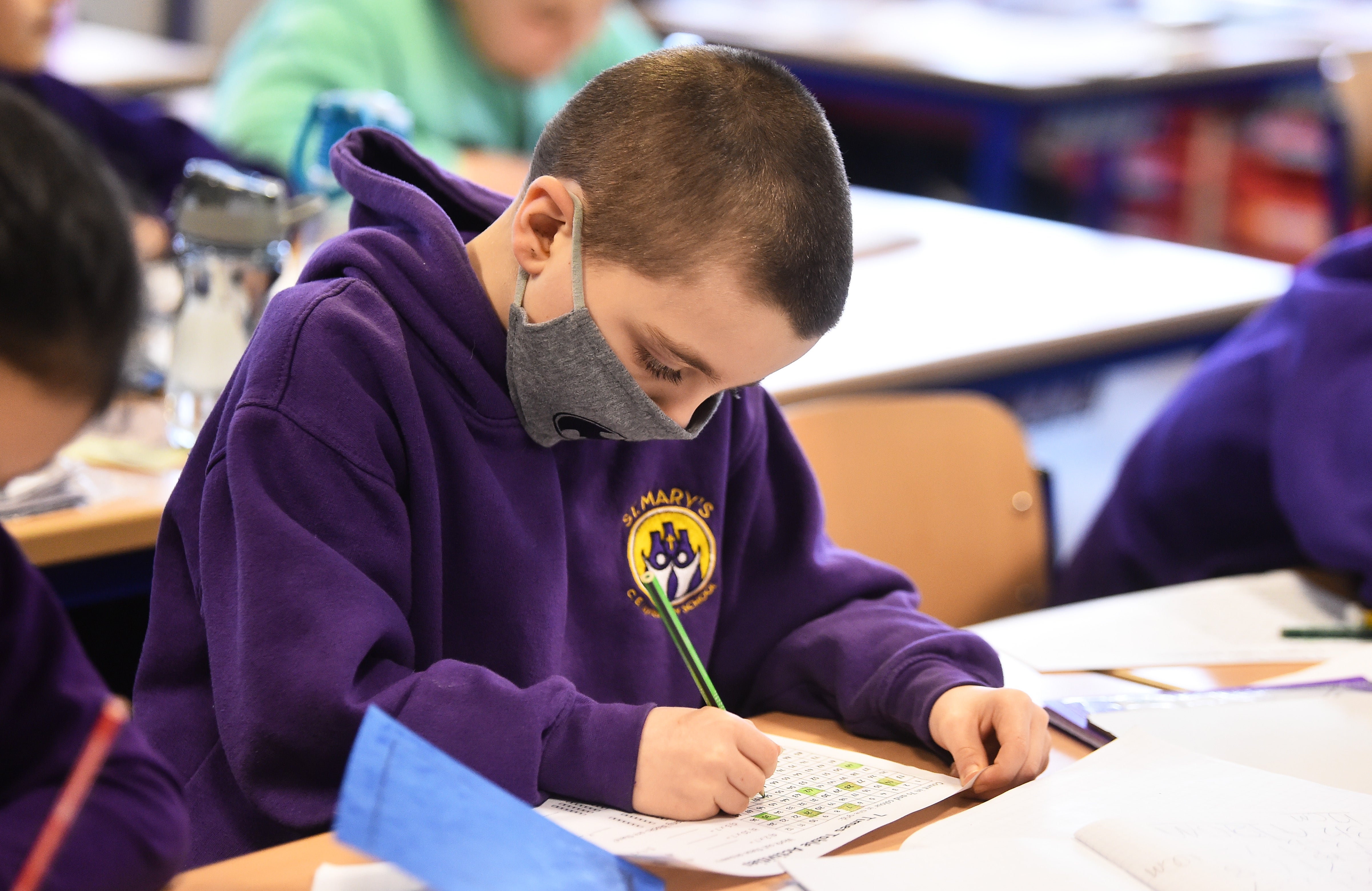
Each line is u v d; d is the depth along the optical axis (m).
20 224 0.70
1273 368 2.06
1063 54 5.41
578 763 1.08
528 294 1.18
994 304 2.66
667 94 1.11
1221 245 6.30
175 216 1.84
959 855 1.00
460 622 1.25
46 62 2.89
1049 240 3.17
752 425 1.47
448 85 3.43
